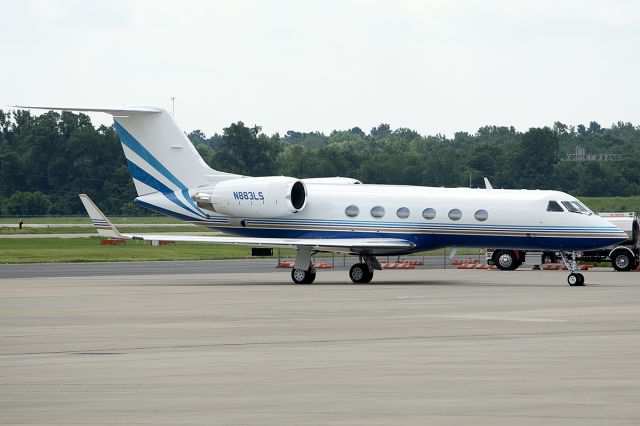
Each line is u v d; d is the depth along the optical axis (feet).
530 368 163.02
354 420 124.47
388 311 263.08
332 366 166.71
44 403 136.98
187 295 319.06
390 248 380.58
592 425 120.57
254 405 134.51
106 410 131.95
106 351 187.01
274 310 267.18
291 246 377.09
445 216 383.45
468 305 280.72
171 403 136.26
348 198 395.75
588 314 253.44
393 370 162.09
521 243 378.12
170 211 411.75
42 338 206.90
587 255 502.38
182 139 411.34
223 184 402.93
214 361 173.47
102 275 430.20
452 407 132.05
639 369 161.58
